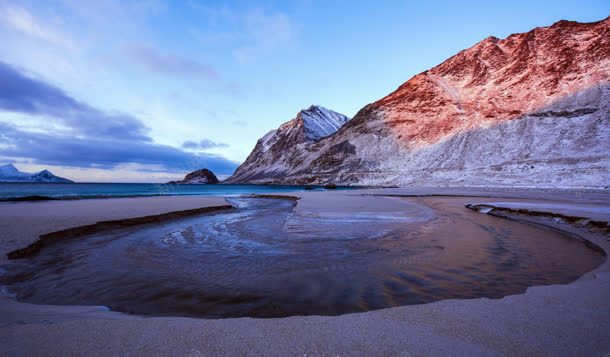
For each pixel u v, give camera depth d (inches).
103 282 221.0
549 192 1310.3
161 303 182.5
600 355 94.0
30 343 105.7
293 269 250.2
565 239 377.1
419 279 223.0
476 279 223.1
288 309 170.4
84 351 99.7
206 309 173.0
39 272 246.2
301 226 466.3
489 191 1536.7
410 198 1139.9
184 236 399.9
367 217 555.5
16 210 601.6
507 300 147.9
